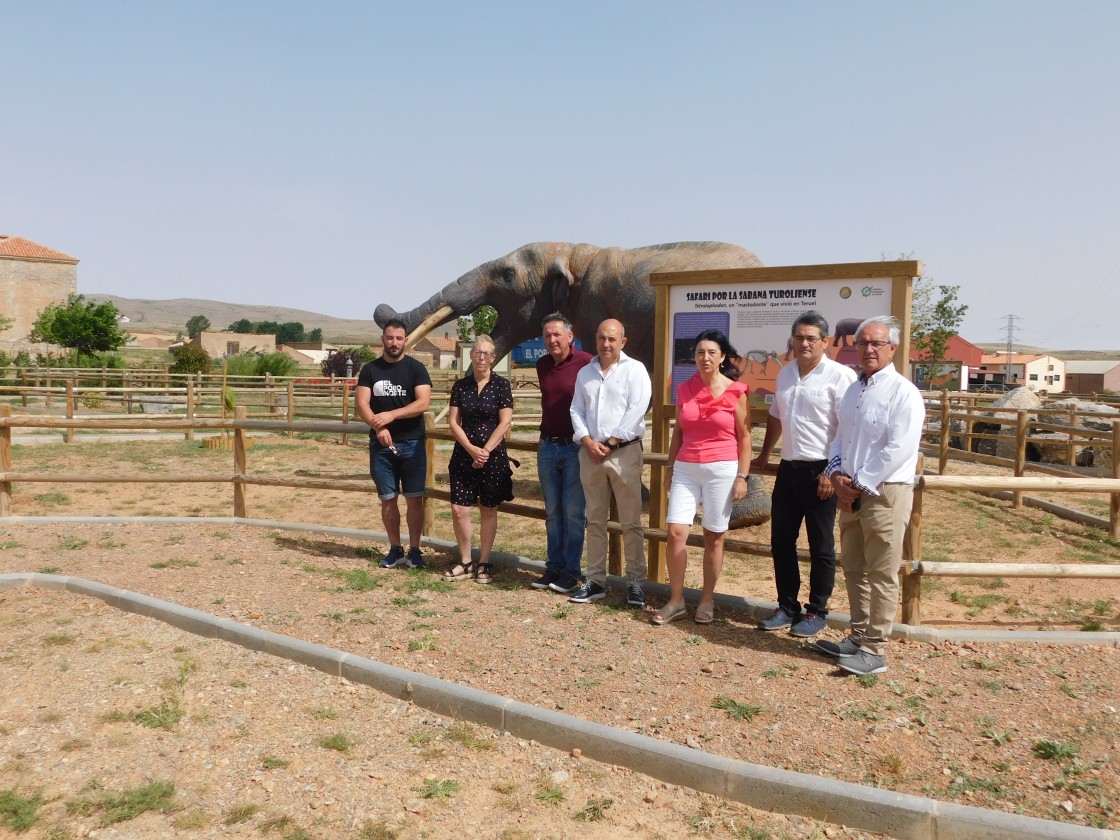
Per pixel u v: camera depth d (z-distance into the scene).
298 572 6.19
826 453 4.72
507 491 6.06
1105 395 23.23
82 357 45.25
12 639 4.80
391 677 4.24
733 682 4.27
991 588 6.63
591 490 5.53
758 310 5.59
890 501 4.25
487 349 5.93
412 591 5.77
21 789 3.30
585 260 11.10
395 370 6.24
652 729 3.80
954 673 4.36
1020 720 3.81
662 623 5.14
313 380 23.55
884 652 4.68
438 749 3.73
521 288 11.62
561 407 5.66
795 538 4.92
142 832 3.08
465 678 4.35
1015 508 10.48
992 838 2.99
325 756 3.63
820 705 3.99
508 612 5.38
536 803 3.33
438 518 9.41
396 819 3.19
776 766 3.48
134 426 7.96
